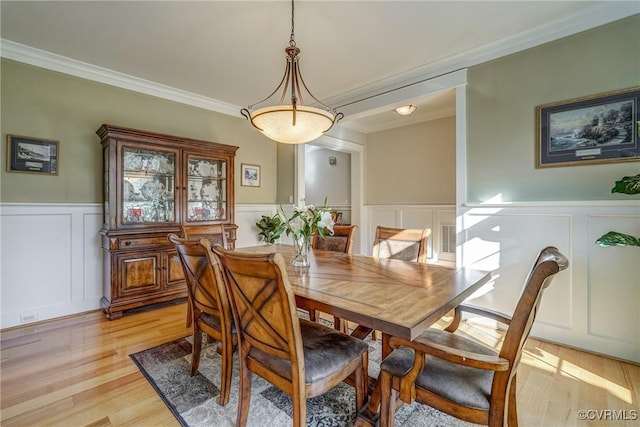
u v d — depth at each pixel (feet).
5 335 8.07
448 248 14.75
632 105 6.69
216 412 5.14
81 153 9.75
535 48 7.92
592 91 7.14
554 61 7.64
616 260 6.88
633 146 6.68
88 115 9.86
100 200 10.12
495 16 7.26
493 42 8.38
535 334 7.98
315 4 6.79
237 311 4.42
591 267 7.16
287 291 3.52
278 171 15.56
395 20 7.41
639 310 6.66
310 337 4.76
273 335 3.91
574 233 7.36
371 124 16.80
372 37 8.16
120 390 5.74
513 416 4.15
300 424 3.75
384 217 17.04
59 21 7.38
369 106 11.47
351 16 7.23
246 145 14.28
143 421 4.93
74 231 9.61
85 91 9.78
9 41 8.25
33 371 6.37
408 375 3.70
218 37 8.11
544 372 6.38
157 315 9.59
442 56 9.16
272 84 11.17
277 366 4.11
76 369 6.45
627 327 6.78
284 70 9.96
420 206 15.67
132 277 9.51
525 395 5.61
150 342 7.72
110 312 9.11
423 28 7.75
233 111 13.64
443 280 5.27
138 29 7.73
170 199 10.75
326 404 5.32
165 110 11.60
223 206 12.14
